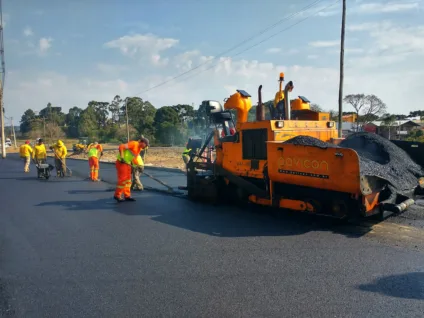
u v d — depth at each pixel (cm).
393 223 650
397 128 4588
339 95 1881
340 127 1878
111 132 6462
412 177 668
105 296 404
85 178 1522
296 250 530
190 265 486
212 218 736
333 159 573
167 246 568
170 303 383
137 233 646
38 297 406
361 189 555
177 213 791
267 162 666
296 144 614
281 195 688
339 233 605
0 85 3547
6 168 2200
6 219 779
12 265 505
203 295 398
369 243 552
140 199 971
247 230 641
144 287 423
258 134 729
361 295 389
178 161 2259
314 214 707
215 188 846
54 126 7862
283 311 360
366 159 675
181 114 6512
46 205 928
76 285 435
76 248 573
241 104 832
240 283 426
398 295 388
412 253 507
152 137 5569
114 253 544
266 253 522
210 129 950
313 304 372
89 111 8038
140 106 6831
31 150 1967
